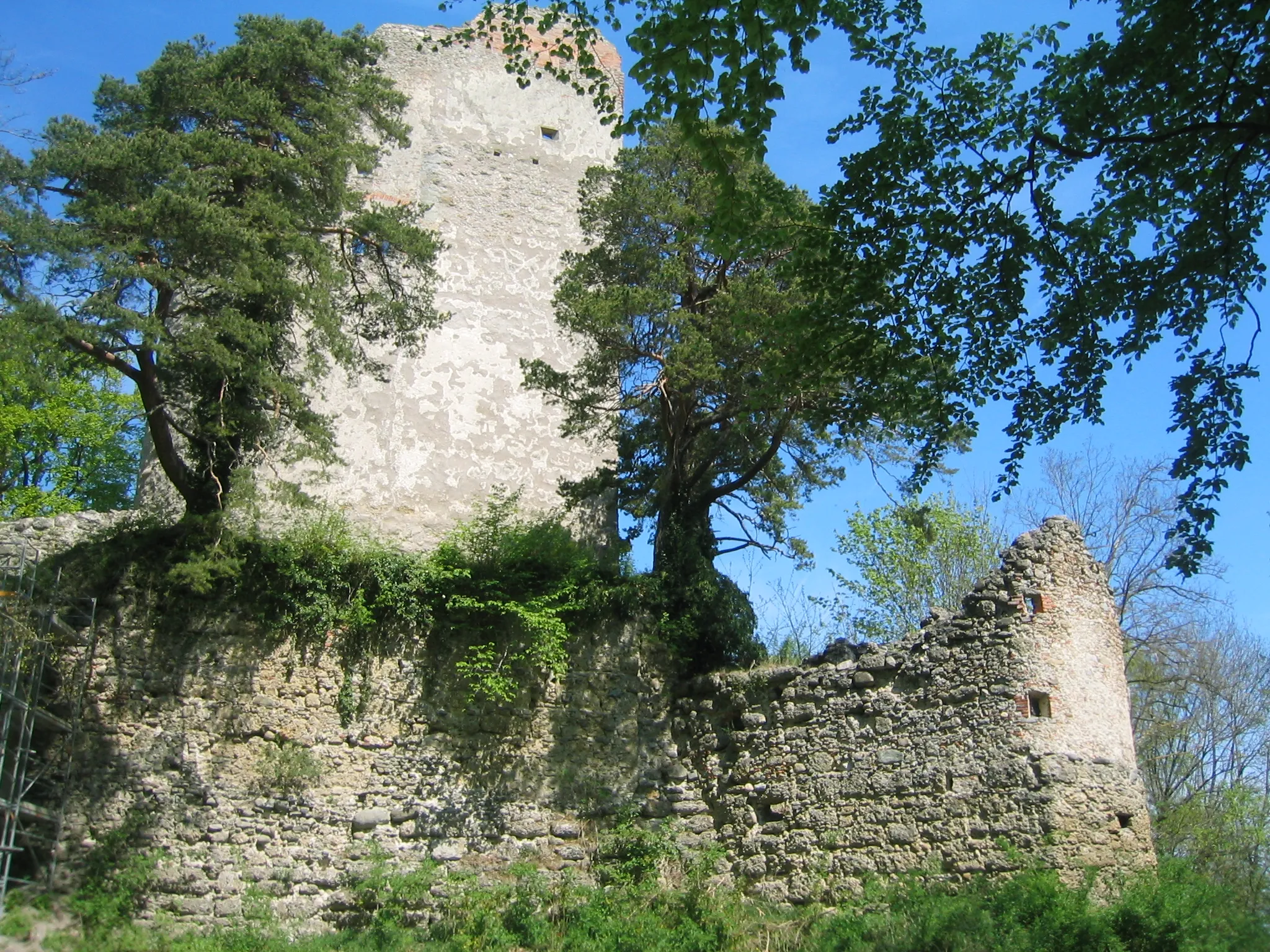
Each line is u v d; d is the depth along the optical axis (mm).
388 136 19781
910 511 19891
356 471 21172
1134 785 14688
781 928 14617
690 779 17703
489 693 17203
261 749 16188
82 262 14781
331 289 18312
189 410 16828
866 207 12891
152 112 17203
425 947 14922
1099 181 12680
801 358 13078
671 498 19453
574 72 24453
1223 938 12133
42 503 27938
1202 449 12008
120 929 14609
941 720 15211
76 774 15422
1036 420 13242
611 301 17750
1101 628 15430
